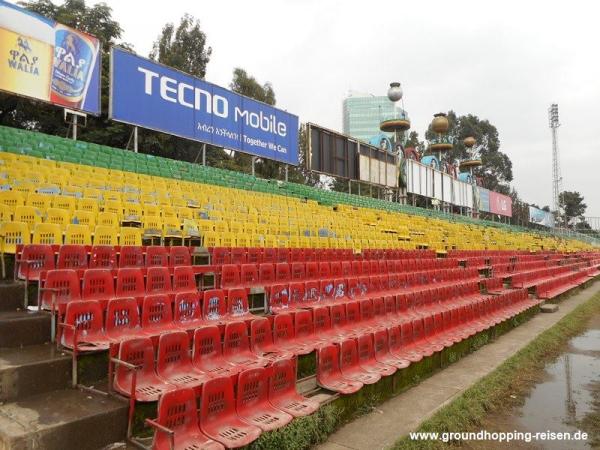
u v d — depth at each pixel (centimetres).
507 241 3544
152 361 482
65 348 494
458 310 995
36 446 358
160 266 773
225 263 979
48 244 694
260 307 869
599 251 5762
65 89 1429
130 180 1343
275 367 508
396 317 953
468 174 4978
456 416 587
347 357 629
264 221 1474
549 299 1706
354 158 2920
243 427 441
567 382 791
